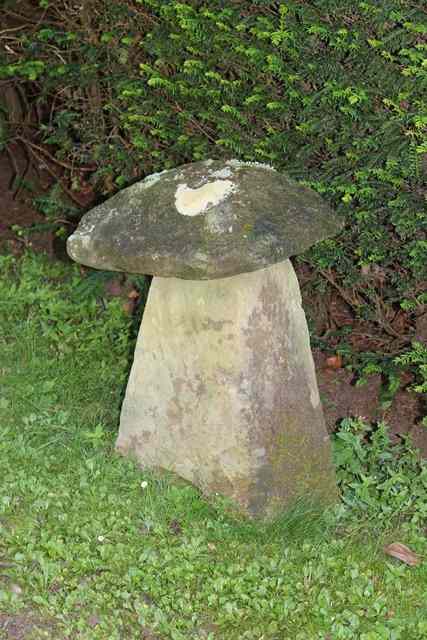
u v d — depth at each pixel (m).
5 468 2.51
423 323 2.91
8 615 2.16
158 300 2.49
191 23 2.73
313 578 2.31
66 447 2.66
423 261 2.76
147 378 2.55
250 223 2.31
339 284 3.10
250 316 2.41
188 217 2.34
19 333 3.14
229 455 2.46
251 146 2.83
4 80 3.51
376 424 2.97
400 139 2.64
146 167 3.14
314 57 2.68
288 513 2.48
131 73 3.06
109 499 2.45
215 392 2.45
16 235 3.79
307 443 2.53
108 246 2.38
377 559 2.44
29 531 2.33
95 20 3.14
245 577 2.28
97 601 2.20
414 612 2.29
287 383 2.48
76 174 3.62
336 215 2.45
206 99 2.86
